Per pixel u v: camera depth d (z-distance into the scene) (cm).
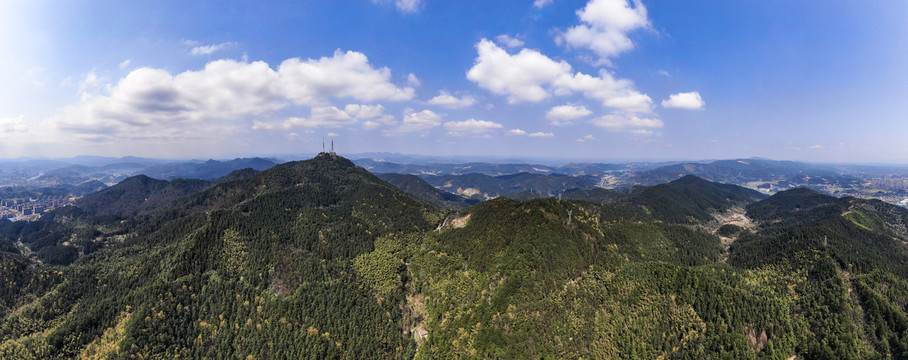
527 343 13788
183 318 16000
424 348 15550
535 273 15900
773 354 14862
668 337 14850
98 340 15488
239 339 15650
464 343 14550
